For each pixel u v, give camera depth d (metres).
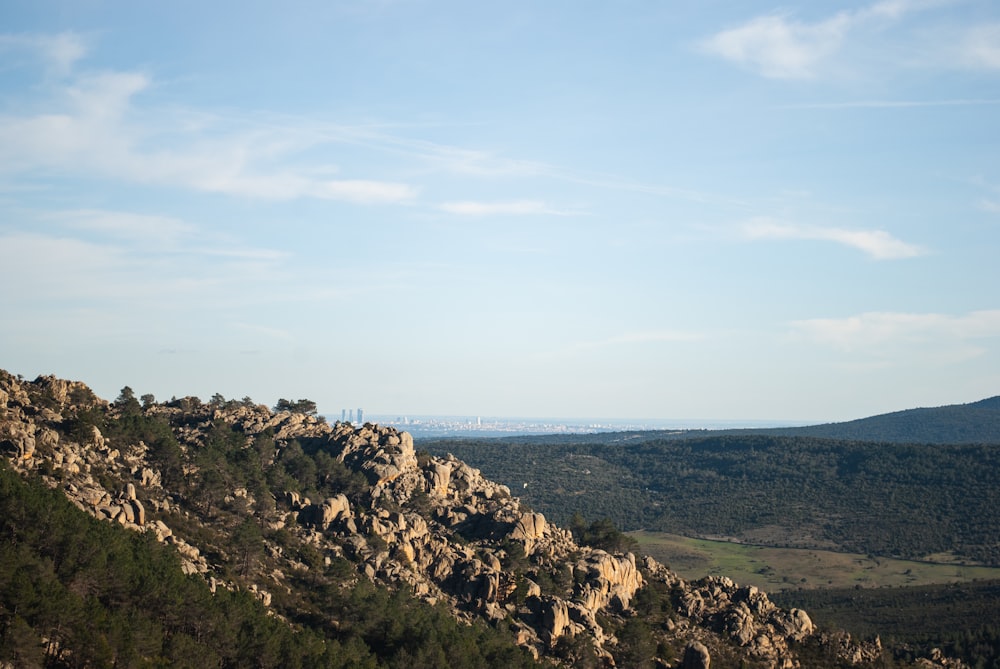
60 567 140.62
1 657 118.81
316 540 199.88
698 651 187.88
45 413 198.50
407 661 160.38
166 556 158.50
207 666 137.00
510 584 198.50
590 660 182.00
